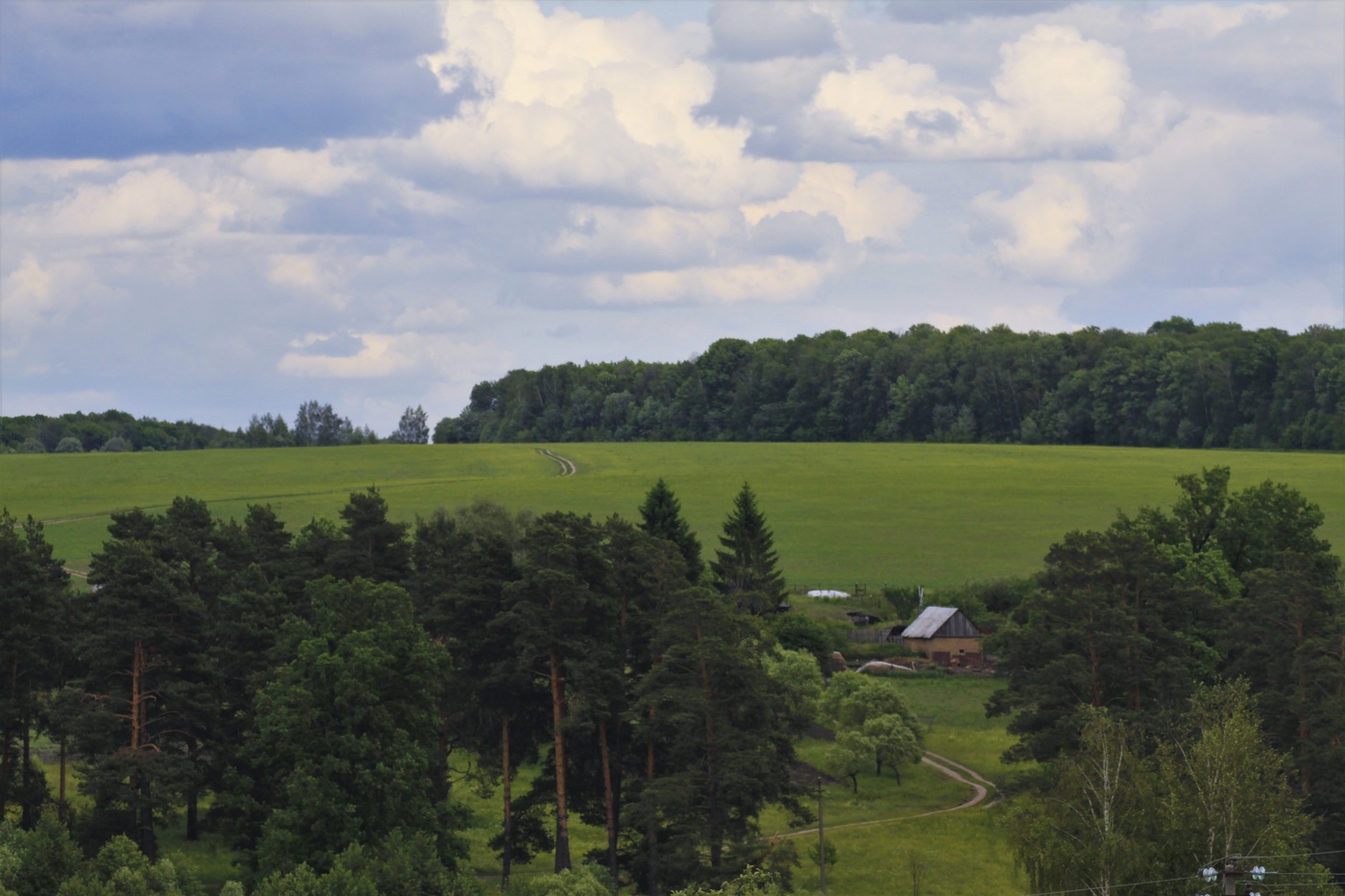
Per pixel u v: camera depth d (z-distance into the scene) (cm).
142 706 6097
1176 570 8575
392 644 5875
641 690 5984
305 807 5409
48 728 6706
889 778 8519
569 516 6650
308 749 5638
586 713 6162
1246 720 5100
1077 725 6788
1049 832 4997
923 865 6781
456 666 6619
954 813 7650
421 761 5675
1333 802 6062
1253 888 4606
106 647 6003
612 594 6669
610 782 6488
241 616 6688
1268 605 6900
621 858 6525
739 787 5606
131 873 4594
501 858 6875
